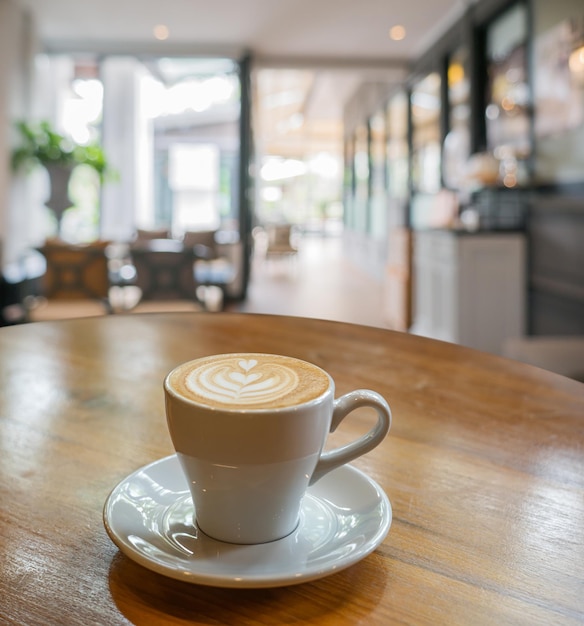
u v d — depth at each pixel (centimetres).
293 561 39
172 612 36
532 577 40
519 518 48
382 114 862
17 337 107
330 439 64
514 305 396
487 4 469
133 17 584
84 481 54
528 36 409
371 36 623
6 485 53
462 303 387
